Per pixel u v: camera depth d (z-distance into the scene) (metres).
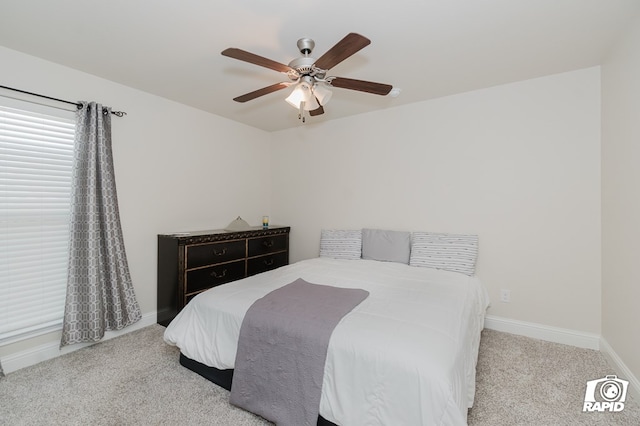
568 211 2.49
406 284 2.30
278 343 1.59
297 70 1.78
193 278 2.92
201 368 2.01
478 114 2.85
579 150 2.44
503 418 1.62
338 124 3.76
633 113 1.81
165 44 2.06
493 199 2.80
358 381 1.35
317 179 3.96
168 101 3.10
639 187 1.73
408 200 3.26
